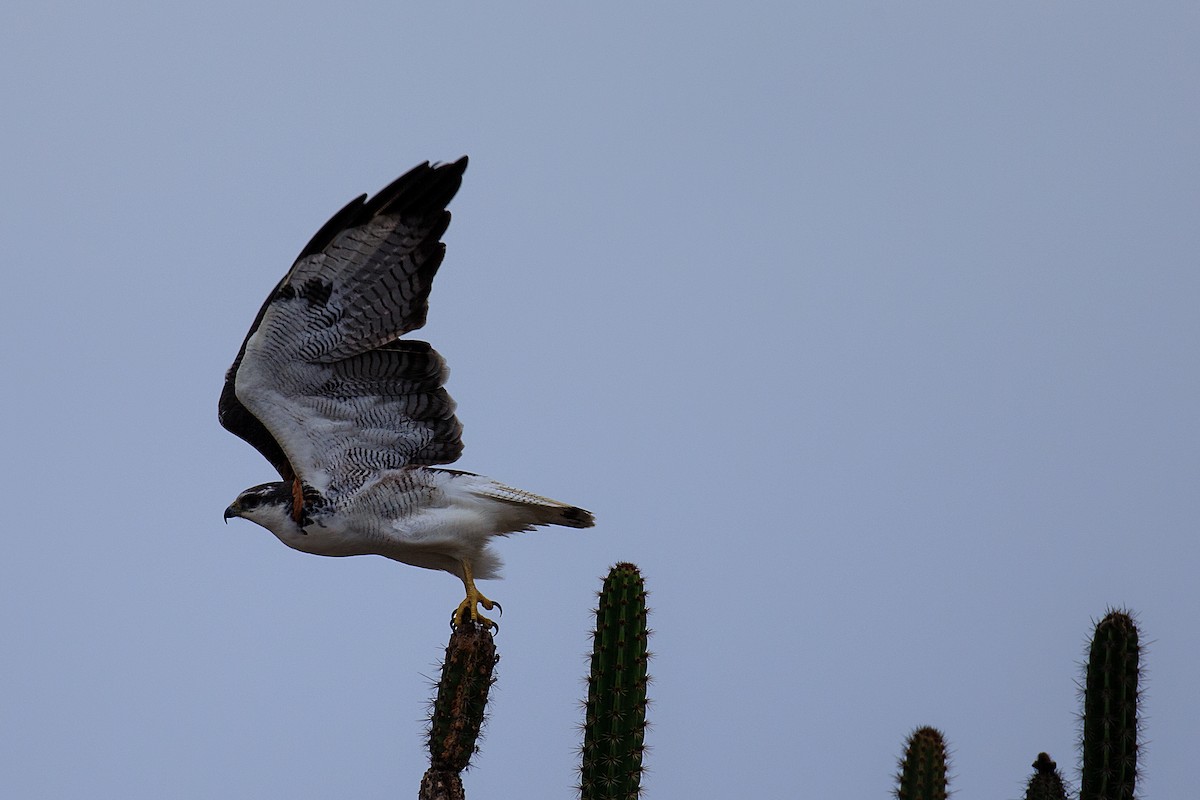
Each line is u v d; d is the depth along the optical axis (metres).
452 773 10.94
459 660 11.05
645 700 10.90
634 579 11.03
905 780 10.00
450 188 13.69
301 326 13.71
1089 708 10.15
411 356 14.15
